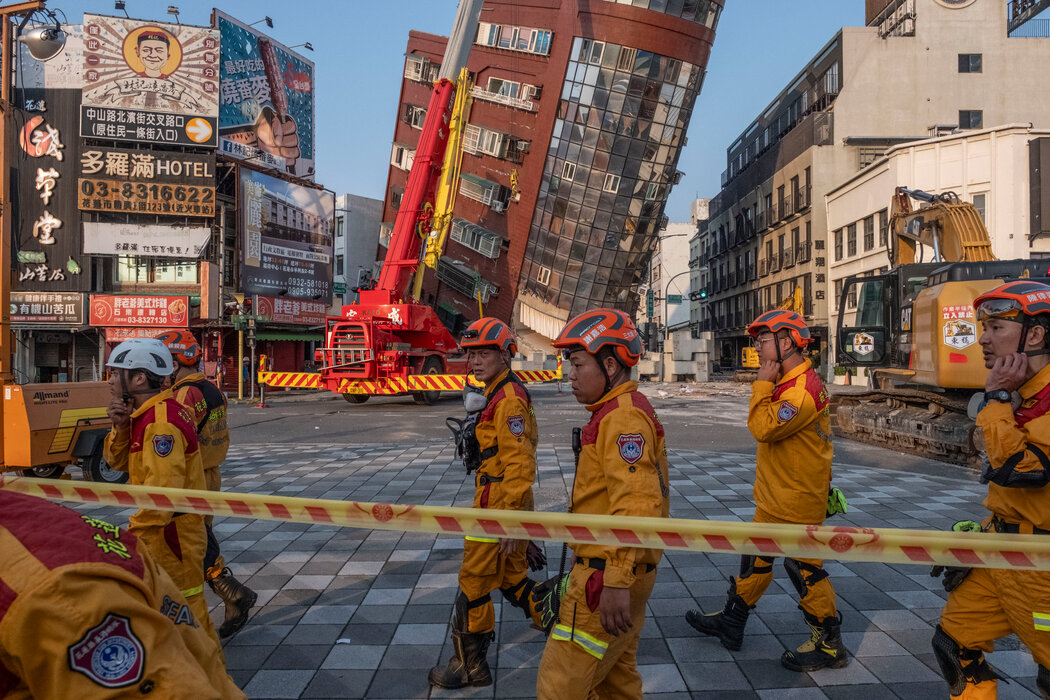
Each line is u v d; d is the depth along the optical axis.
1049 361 2.10
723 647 3.56
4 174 7.53
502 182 33.72
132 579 1.08
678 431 13.20
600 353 2.21
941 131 35.47
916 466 9.27
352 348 16.98
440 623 3.92
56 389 7.70
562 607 2.11
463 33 18.89
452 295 34.56
